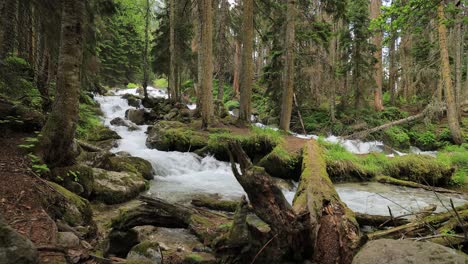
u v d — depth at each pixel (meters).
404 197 8.85
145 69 26.27
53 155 5.92
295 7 15.82
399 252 2.67
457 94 21.20
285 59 15.87
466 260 2.46
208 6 14.97
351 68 22.30
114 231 4.34
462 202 8.42
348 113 23.16
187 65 25.52
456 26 20.86
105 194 7.16
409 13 6.64
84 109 13.61
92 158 8.56
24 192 4.30
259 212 3.81
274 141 12.55
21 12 8.41
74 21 5.95
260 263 3.84
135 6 26.66
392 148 18.44
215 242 4.18
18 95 8.11
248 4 15.66
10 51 8.89
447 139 18.84
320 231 4.34
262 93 30.64
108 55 32.00
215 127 15.45
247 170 3.81
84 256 3.49
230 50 24.34
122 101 25.19
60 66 5.90
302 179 6.77
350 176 10.93
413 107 25.58
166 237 5.24
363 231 5.26
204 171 12.14
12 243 2.64
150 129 16.81
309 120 23.05
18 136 6.28
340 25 27.77
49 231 3.68
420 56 23.33
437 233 4.04
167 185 9.72
